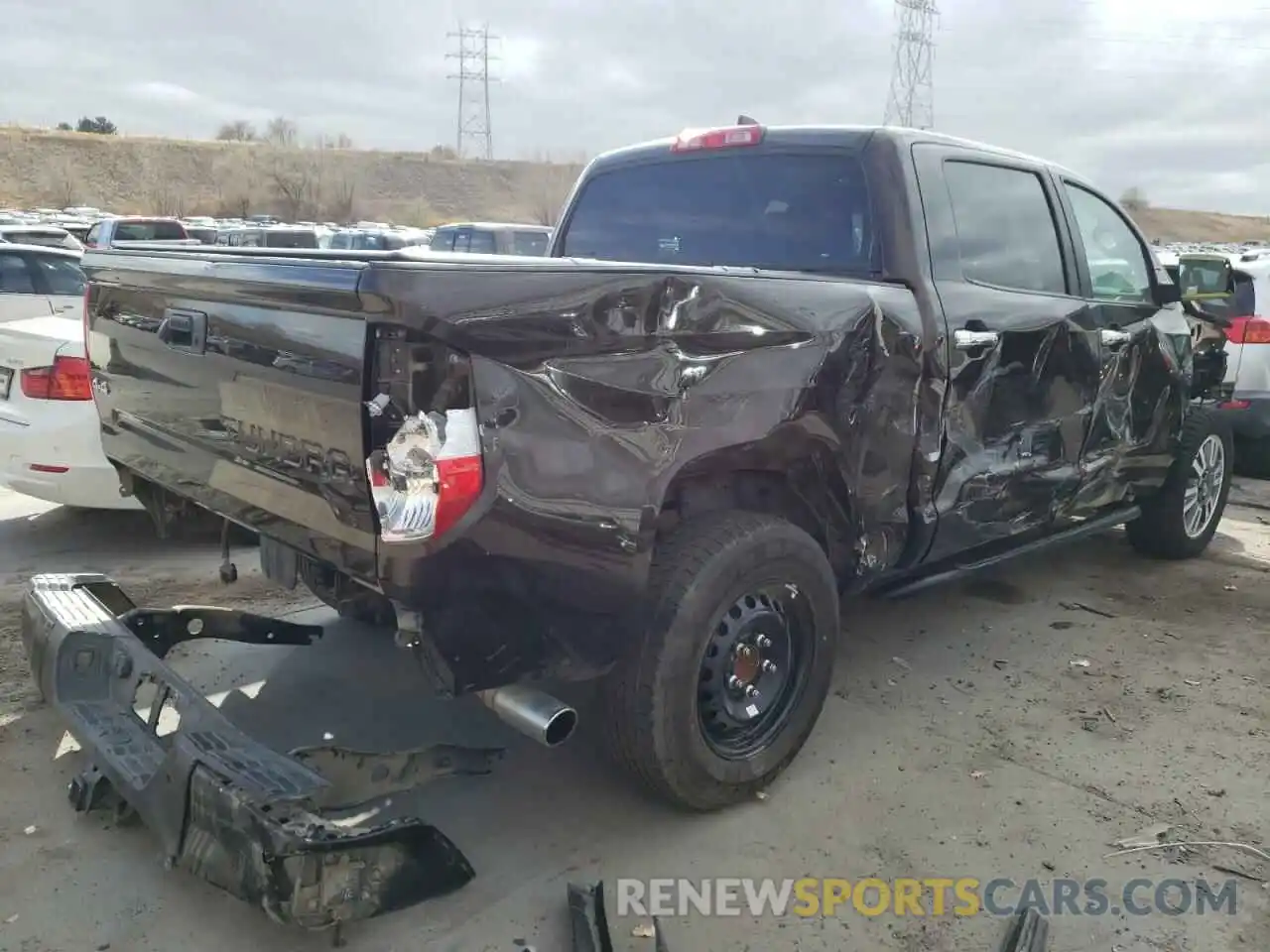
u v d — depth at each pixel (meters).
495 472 2.47
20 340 5.48
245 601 4.95
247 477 2.90
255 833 2.40
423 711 3.92
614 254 4.56
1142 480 5.29
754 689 3.31
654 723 2.98
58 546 5.84
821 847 3.15
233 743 2.75
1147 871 3.06
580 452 2.62
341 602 3.42
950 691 4.23
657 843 3.15
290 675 4.18
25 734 3.70
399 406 2.39
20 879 2.91
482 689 2.65
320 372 2.52
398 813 2.81
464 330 2.39
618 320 2.68
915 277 3.63
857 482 3.43
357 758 2.79
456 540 2.44
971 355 3.77
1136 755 3.73
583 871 3.02
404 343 2.37
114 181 69.06
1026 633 4.89
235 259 2.76
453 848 2.64
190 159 72.62
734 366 2.96
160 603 4.88
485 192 73.81
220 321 2.89
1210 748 3.79
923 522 3.73
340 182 69.12
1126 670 4.47
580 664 2.82
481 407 2.44
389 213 66.06
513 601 2.61
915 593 4.09
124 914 2.78
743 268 3.64
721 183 4.20
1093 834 3.24
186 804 2.62
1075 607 5.26
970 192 4.00
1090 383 4.54
